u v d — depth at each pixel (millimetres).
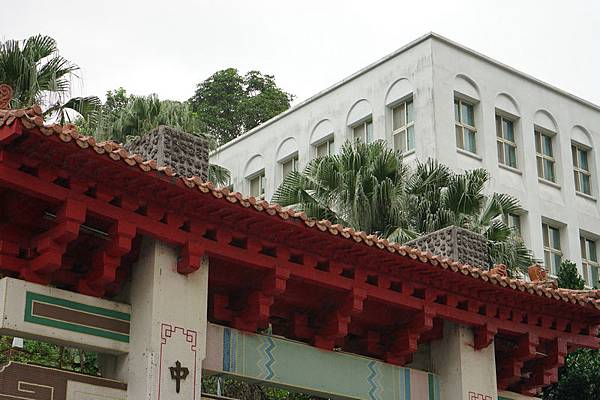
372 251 17422
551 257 46469
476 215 33531
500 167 44906
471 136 44500
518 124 46531
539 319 20438
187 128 38406
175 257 15984
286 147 50531
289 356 17531
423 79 43719
